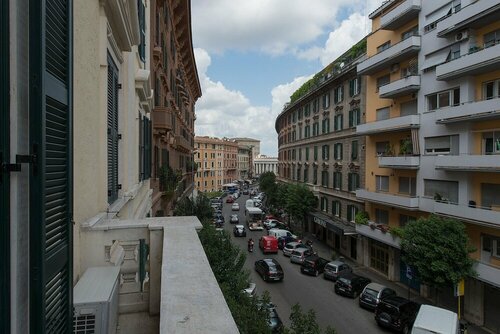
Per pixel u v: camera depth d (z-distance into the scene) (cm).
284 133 5716
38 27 181
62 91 234
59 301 229
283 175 5734
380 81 2558
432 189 2039
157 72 1647
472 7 1655
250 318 818
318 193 3803
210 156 10588
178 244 343
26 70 185
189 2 2562
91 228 416
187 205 2223
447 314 1312
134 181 933
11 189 164
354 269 2712
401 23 2306
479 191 1756
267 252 3203
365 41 3089
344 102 3155
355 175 2944
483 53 1595
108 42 574
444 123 1870
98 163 507
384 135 2522
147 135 1247
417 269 1734
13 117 168
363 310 1911
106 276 374
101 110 514
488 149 1727
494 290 1684
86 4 412
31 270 178
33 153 179
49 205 211
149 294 433
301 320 922
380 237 2417
